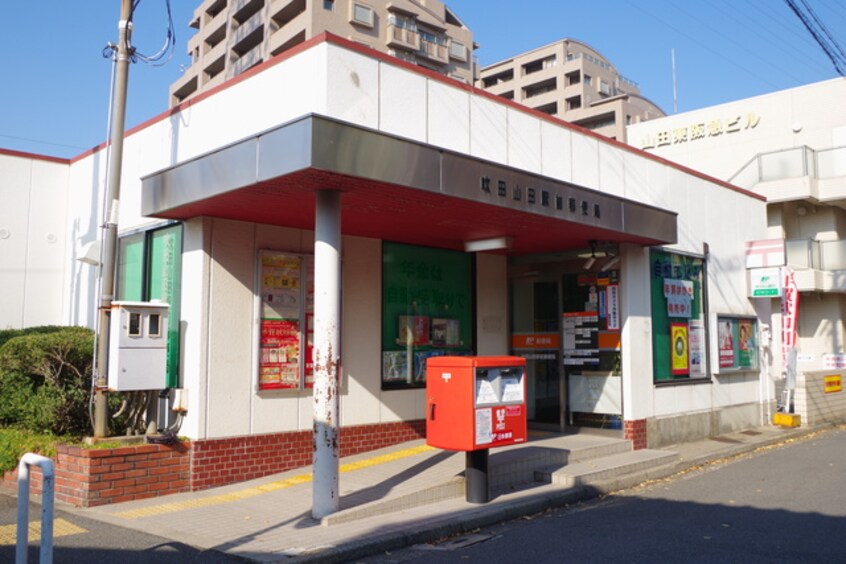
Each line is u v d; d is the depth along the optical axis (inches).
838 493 355.3
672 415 498.6
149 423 346.6
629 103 2694.4
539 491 342.3
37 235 502.3
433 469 354.6
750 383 607.5
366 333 406.6
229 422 344.2
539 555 251.0
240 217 348.8
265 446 355.6
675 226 463.8
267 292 364.8
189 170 319.0
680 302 523.8
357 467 360.8
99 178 476.7
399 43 1953.7
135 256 404.5
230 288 351.3
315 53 318.7
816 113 930.1
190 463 331.0
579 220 381.7
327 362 288.5
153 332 336.5
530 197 350.9
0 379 370.6
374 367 408.5
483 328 481.7
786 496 349.7
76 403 354.9
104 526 272.8
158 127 407.2
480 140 388.5
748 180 840.9
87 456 304.0
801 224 861.8
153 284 385.7
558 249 474.6
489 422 310.0
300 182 283.4
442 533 275.7
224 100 365.4
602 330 471.2
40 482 327.9
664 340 503.2
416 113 354.0
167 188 331.9
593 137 468.4
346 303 398.6
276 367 364.2
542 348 497.7
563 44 2864.2
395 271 427.8
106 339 340.2
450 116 372.2
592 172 463.5
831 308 845.8
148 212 343.3
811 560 240.1
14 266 490.6
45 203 507.8
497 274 497.7
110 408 356.8
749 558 243.0
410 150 295.9
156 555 238.1
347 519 280.5
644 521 301.1
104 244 346.3
